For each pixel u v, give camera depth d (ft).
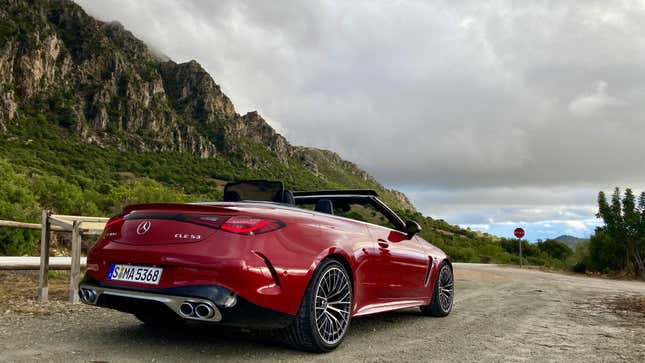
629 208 70.13
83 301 11.03
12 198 44.86
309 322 10.63
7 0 578.25
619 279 65.67
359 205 14.96
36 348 10.62
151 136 620.90
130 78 647.56
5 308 15.38
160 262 9.87
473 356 11.27
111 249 10.66
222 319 9.46
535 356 11.44
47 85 550.77
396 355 11.16
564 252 191.62
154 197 78.79
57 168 354.33
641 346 12.90
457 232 357.41
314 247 11.10
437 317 17.38
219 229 9.94
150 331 12.72
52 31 593.83
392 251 14.32
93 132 553.23
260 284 9.80
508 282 37.81
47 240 17.33
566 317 18.30
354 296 12.33
